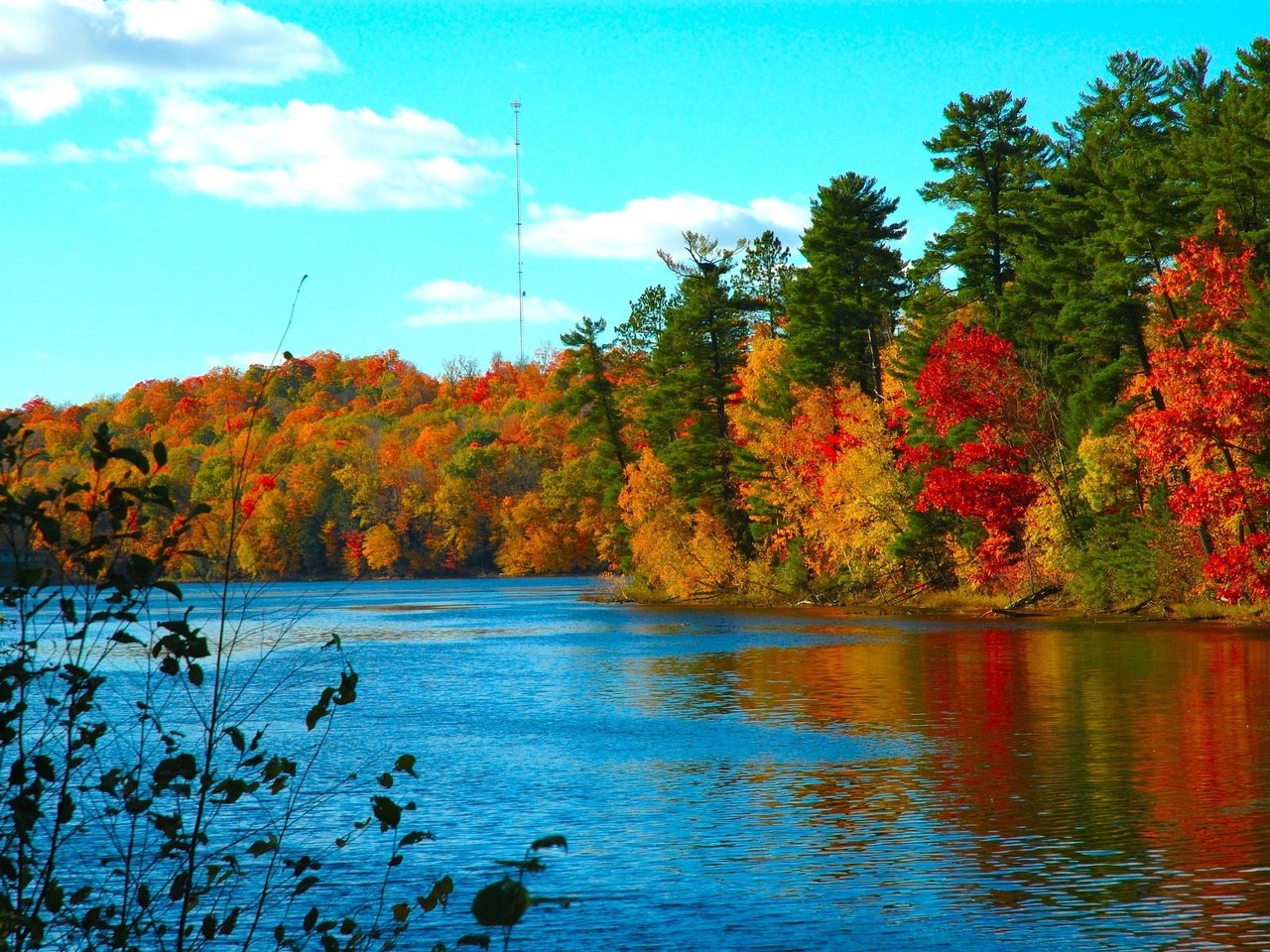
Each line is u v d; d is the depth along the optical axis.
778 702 30.20
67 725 7.13
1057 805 17.98
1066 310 54.88
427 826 17.64
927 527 64.94
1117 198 51.75
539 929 13.00
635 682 35.50
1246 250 47.62
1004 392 59.31
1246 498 46.34
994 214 68.06
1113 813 17.39
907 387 66.88
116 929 7.85
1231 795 18.34
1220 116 52.72
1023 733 24.50
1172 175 51.53
